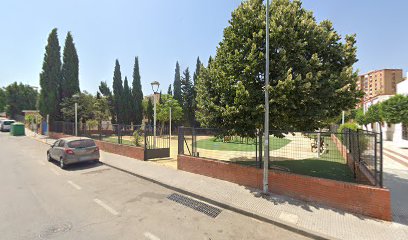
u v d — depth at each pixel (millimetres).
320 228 4859
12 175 9609
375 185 5398
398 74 48844
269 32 7000
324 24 7746
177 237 4586
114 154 14539
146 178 9047
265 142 6730
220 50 8508
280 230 4984
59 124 25344
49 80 27641
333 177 7703
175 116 32000
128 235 4621
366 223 4996
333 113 7379
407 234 4551
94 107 30438
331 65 7207
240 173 7824
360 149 7312
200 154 10695
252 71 6973
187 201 6707
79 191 7500
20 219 5297
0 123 38344
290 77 6176
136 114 36500
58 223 5109
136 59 37250
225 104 7738
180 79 41031
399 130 23516
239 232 4867
